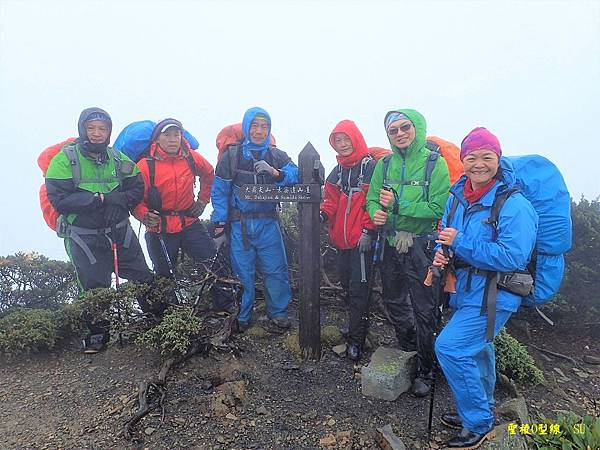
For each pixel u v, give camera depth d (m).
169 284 4.75
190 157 4.94
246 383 3.96
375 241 4.20
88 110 4.27
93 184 4.37
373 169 4.18
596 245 5.01
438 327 3.42
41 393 3.90
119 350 4.54
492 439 3.00
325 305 5.71
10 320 4.60
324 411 3.63
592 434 2.88
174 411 3.55
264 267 4.86
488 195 2.88
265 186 4.35
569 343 5.03
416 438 3.31
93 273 4.57
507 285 2.89
